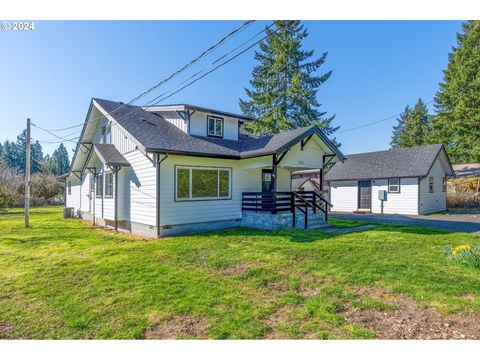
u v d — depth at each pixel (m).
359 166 21.02
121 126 11.13
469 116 24.73
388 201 18.61
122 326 3.54
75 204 18.73
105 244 8.74
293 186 23.97
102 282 5.12
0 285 5.04
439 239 8.54
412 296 4.30
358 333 3.29
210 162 11.21
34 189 31.38
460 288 4.54
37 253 7.54
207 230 10.96
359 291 4.55
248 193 12.01
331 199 21.84
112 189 12.16
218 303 4.15
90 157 13.73
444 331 3.33
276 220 10.73
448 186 22.39
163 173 9.89
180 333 3.38
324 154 12.74
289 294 4.46
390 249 7.26
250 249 7.36
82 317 3.79
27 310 4.03
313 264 5.96
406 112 55.00
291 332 3.34
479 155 24.36
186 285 4.91
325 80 27.58
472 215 16.58
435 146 18.72
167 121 13.48
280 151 10.36
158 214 9.71
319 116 28.73
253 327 3.46
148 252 7.36
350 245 7.70
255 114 28.20
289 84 26.97
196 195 10.77
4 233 11.22
